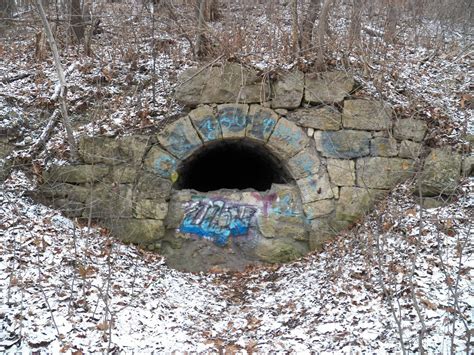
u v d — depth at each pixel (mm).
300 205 5875
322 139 5859
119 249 5367
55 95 6238
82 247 5148
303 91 5867
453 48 7484
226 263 5836
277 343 4047
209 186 8180
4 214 5262
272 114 5883
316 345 3926
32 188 5746
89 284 4453
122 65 6582
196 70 5938
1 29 7879
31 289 4188
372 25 7484
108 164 5801
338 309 4332
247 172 8133
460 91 6453
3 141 5934
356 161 5824
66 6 8055
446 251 4645
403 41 7746
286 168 6035
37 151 5922
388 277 4488
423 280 4320
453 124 5949
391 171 5770
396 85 6203
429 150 5789
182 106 5992
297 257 5805
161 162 5832
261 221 5855
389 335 3809
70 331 3818
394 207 5555
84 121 6113
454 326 3461
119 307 4332
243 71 5891
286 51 6113
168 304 4711
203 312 4781
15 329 3695
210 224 5875
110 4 8781
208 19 7566
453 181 5500
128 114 6008
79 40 7543
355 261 5000
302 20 6484
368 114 5812
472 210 5172
